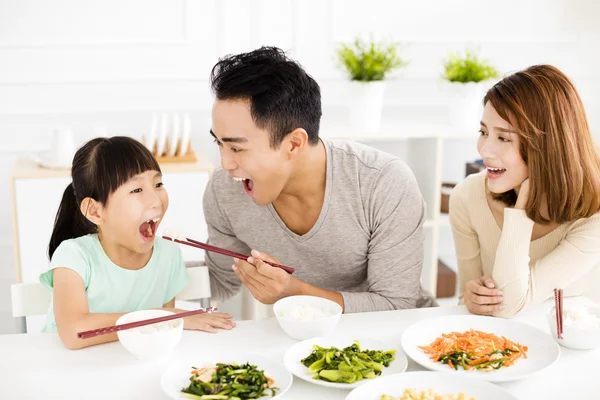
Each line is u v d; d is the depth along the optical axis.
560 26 3.20
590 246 1.51
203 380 1.12
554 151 1.44
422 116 3.17
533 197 1.47
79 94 2.84
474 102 2.90
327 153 1.58
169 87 2.91
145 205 1.47
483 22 3.13
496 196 1.64
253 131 1.34
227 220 1.71
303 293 1.51
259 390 1.11
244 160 1.37
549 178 1.46
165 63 2.88
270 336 1.36
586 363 1.24
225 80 1.33
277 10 2.93
